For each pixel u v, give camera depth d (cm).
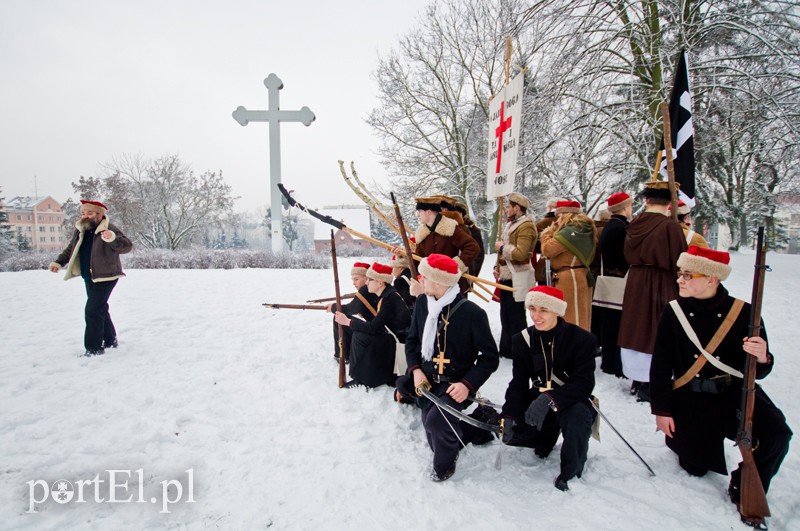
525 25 1075
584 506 227
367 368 371
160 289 916
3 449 281
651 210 355
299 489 242
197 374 416
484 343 270
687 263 233
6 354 469
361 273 417
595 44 1010
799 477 248
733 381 237
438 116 2116
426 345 279
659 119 945
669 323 248
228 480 251
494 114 467
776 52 891
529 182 1406
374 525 214
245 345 515
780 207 2184
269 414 333
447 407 247
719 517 218
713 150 1116
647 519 216
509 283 460
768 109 945
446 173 2105
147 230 2928
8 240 3862
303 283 1016
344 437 298
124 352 480
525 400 267
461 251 394
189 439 296
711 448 242
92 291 459
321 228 4875
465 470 262
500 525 213
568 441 240
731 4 981
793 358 427
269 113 1448
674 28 966
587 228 393
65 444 288
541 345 260
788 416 315
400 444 291
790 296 743
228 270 1308
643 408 343
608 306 409
